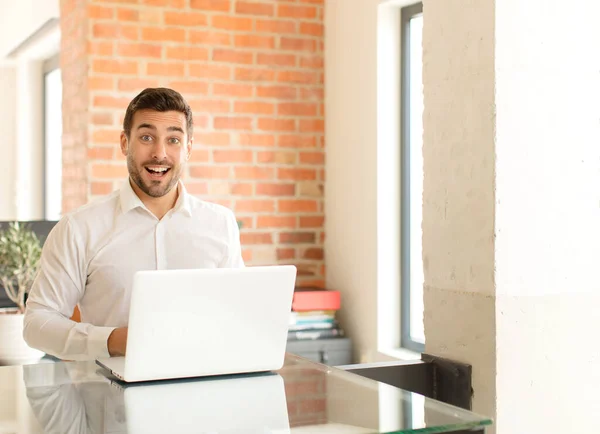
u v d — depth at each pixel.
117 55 3.87
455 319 2.46
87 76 3.83
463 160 2.42
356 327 4.02
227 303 1.73
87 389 1.64
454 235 2.46
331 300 3.95
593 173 2.46
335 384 1.72
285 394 1.61
